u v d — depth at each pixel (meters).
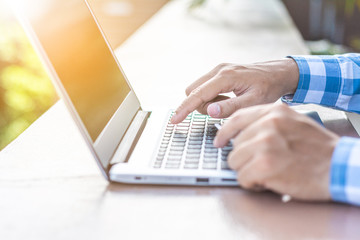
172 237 0.47
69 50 0.66
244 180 0.54
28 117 2.41
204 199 0.55
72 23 0.72
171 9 2.47
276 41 1.67
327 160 0.52
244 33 1.83
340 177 0.50
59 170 0.66
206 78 0.85
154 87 1.15
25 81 2.38
